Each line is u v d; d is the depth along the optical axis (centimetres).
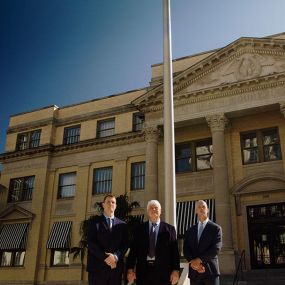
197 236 798
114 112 3384
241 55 2578
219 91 2566
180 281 905
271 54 2492
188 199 2667
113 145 3269
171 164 1037
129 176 3097
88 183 3272
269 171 2447
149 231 743
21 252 3341
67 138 3588
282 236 2323
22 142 3797
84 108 3603
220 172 2388
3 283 3262
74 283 2978
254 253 2359
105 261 670
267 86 2439
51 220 3331
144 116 2886
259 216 2420
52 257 3206
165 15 1243
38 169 3541
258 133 2591
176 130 2869
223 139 2488
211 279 757
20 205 3506
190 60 3000
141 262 722
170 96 1119
